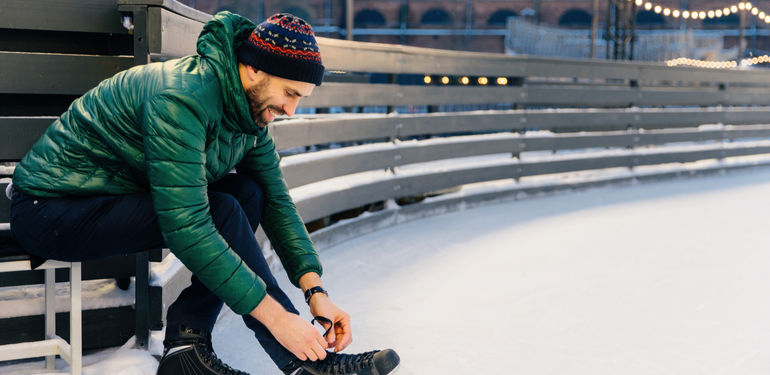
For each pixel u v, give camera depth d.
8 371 2.06
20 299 2.15
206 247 1.55
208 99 1.55
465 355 2.48
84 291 2.24
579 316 2.96
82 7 2.12
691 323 2.87
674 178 8.05
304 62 1.55
